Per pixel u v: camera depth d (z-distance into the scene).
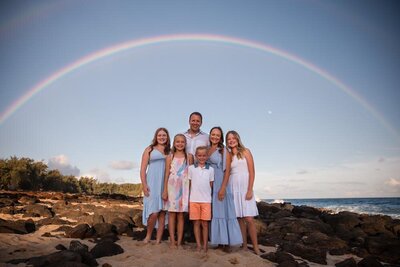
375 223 10.73
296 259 6.34
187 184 6.50
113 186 75.12
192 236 7.16
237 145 6.60
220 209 6.35
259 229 8.79
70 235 7.06
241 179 6.48
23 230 7.31
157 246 6.38
